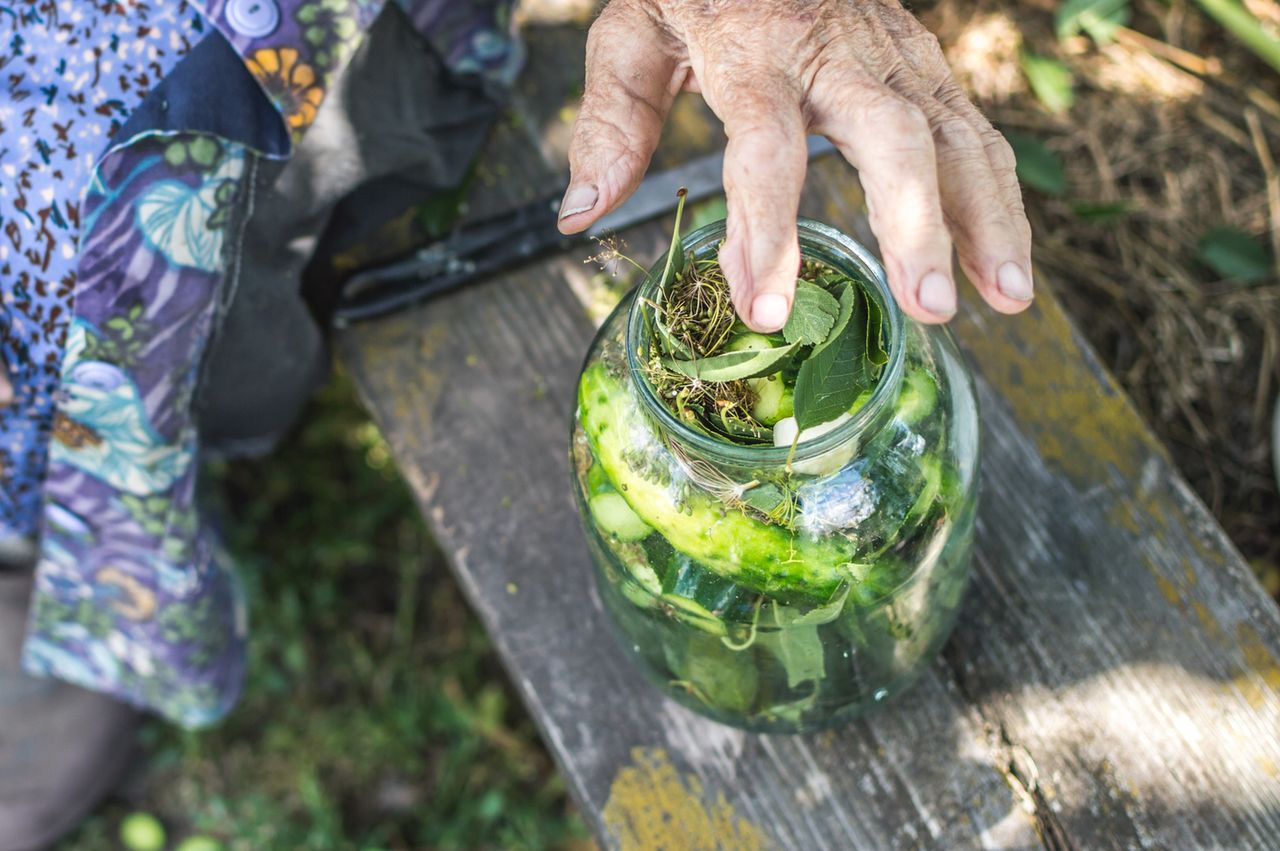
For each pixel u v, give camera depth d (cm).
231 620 89
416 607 126
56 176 69
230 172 71
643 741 75
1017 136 115
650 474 56
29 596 99
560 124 90
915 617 64
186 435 76
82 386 72
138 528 78
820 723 71
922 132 54
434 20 82
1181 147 122
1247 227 118
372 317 85
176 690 88
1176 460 112
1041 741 73
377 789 120
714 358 54
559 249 86
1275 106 123
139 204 69
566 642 78
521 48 91
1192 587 75
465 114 86
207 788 122
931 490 58
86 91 69
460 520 81
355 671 124
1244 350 114
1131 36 126
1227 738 72
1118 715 73
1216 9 109
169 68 69
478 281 86
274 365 82
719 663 64
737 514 55
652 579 60
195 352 74
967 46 127
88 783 110
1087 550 76
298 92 72
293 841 117
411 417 84
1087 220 118
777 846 73
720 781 74
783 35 57
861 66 56
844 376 54
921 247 52
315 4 71
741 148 54
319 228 78
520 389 84
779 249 53
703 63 58
